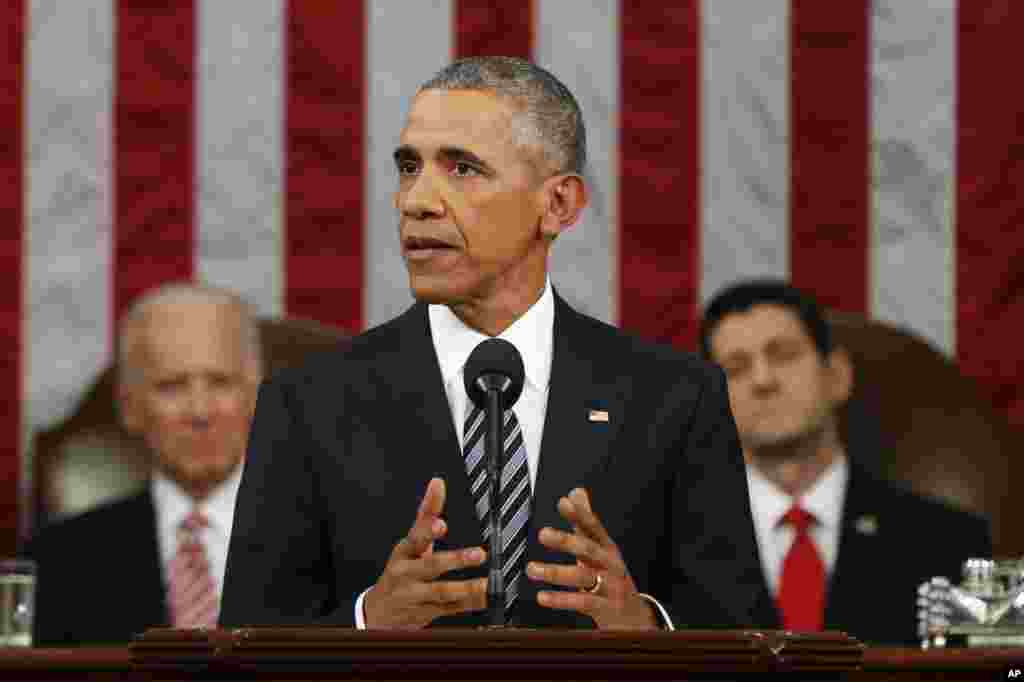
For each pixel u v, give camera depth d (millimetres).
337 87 24391
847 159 24734
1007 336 24516
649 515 12164
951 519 22219
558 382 12344
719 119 24719
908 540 22047
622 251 24500
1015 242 24609
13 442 23641
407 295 24281
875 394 22875
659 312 24484
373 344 12719
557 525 11930
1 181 23938
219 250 24156
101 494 22312
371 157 24375
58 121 24047
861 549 21953
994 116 24734
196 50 24281
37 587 21766
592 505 12039
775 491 22047
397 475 12094
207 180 24188
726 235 24609
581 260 24469
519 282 12375
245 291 24156
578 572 10781
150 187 24141
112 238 24031
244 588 11969
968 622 14117
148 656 9578
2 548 23438
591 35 24625
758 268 24625
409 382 12383
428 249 12047
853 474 22328
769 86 24766
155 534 22109
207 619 21875
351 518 12000
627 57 24641
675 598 12070
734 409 22062
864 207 24703
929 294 24609
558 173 12258
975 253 24625
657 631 9602
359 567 11914
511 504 12078
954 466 22641
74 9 24172
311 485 12195
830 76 24797
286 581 12047
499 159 11984
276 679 9586
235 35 24328
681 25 24750
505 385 11094
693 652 9602
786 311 22125
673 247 24562
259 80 24344
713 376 12633
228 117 24266
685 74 24688
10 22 24078
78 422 22562
